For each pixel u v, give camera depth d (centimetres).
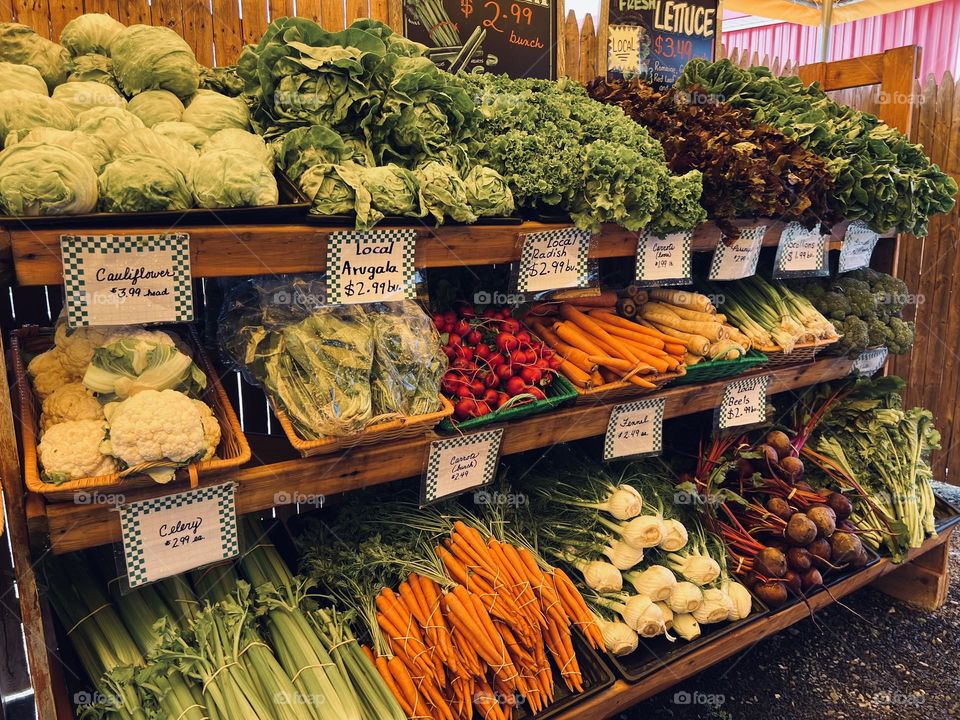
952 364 504
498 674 196
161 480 153
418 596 203
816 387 342
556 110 227
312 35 198
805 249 282
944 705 271
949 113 470
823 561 273
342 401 176
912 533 307
